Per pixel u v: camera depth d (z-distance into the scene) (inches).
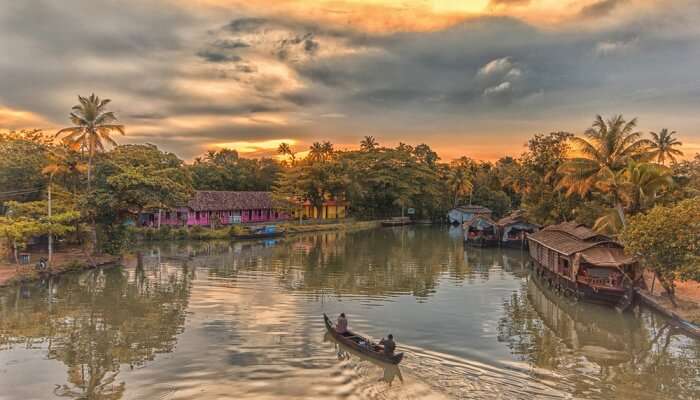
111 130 2183.8
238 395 690.2
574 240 1470.2
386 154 4490.7
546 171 2378.2
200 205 3191.4
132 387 724.0
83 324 1061.8
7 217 1733.5
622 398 694.5
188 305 1222.9
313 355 846.5
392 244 2709.2
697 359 866.8
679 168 2306.8
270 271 1748.3
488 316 1141.1
